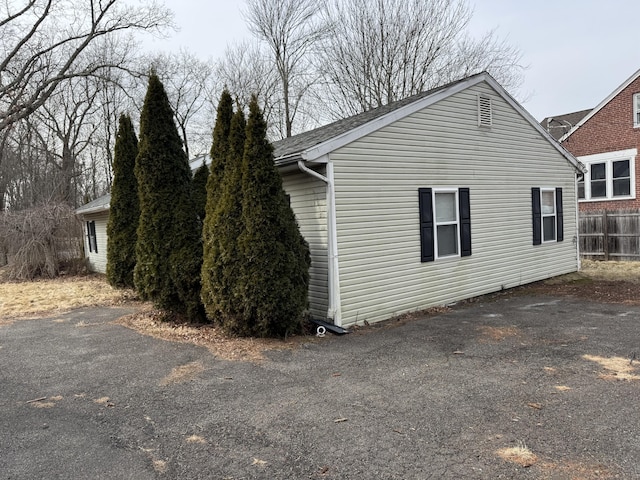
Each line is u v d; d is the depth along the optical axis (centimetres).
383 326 725
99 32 2042
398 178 792
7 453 339
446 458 309
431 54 2269
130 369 536
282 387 460
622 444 318
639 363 491
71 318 875
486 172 957
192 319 752
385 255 773
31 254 1512
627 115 1606
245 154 632
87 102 2828
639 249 1379
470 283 923
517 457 306
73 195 2764
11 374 538
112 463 320
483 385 444
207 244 670
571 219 1199
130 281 1177
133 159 1212
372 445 332
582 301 859
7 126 2128
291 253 638
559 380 449
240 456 323
